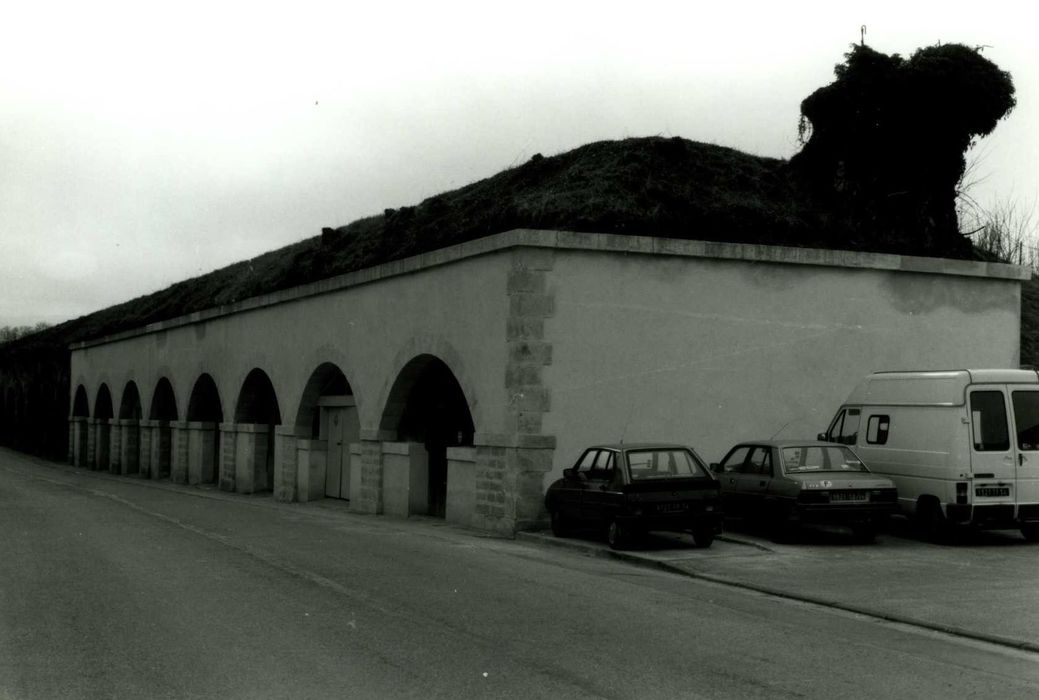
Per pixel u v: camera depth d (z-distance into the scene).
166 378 37.50
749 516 15.94
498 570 12.09
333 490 26.12
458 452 18.94
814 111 22.31
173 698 6.23
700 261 18.25
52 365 55.47
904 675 7.26
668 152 20.34
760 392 18.47
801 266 18.91
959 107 22.23
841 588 11.49
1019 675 7.46
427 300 20.27
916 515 15.83
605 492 14.77
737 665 7.35
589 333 17.50
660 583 11.76
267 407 31.38
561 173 20.52
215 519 18.39
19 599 9.62
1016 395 15.40
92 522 17.27
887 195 22.09
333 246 26.95
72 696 6.27
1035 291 25.39
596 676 6.88
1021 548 15.00
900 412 16.38
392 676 6.79
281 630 8.26
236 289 32.81
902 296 19.55
